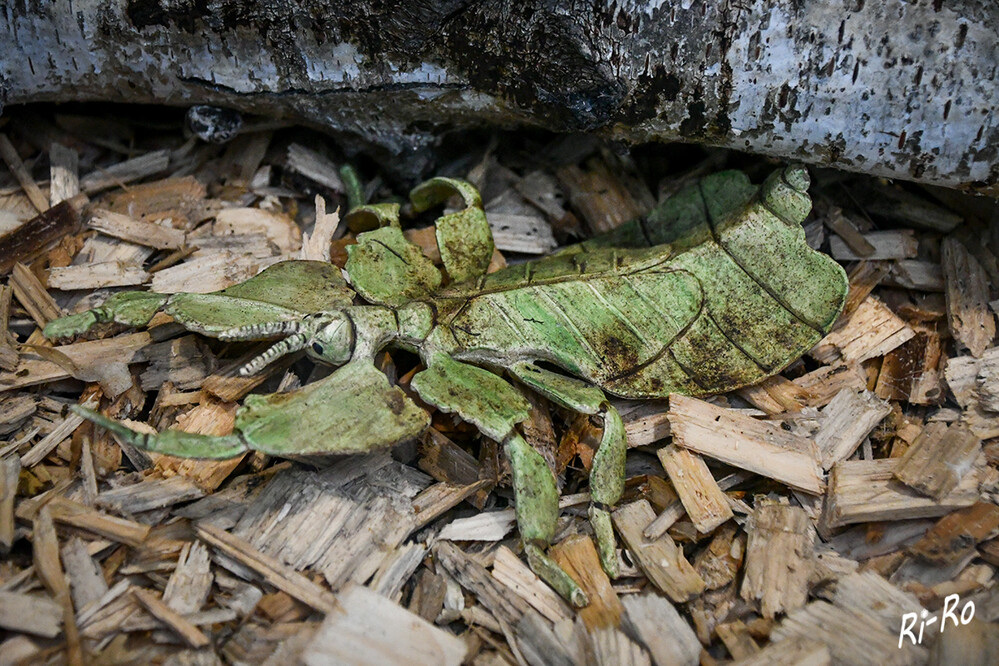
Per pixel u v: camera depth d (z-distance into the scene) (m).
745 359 0.57
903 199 0.62
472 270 0.58
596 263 0.58
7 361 0.56
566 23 0.57
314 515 0.54
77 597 0.52
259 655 0.52
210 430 0.56
